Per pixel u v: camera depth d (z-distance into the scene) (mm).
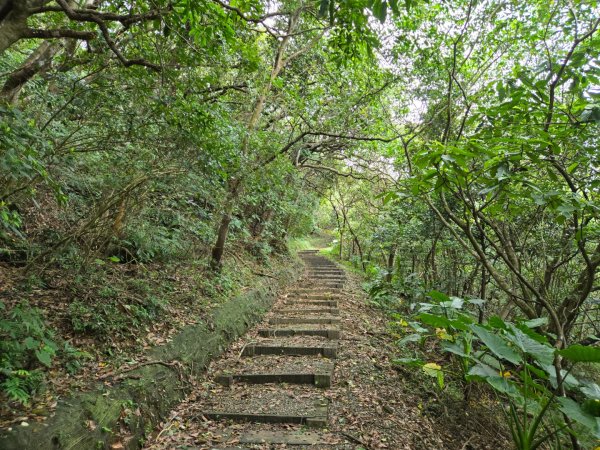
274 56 6723
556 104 3221
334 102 7039
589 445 3203
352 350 4629
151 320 3674
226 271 6270
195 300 4570
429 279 7285
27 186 2613
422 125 5898
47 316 2926
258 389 3627
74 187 4309
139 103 3010
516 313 5832
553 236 4438
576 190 2840
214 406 3254
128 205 3990
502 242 3412
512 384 2637
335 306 6832
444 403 3688
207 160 3213
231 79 5547
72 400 2342
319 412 3156
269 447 2697
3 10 1653
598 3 3031
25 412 2113
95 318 3113
